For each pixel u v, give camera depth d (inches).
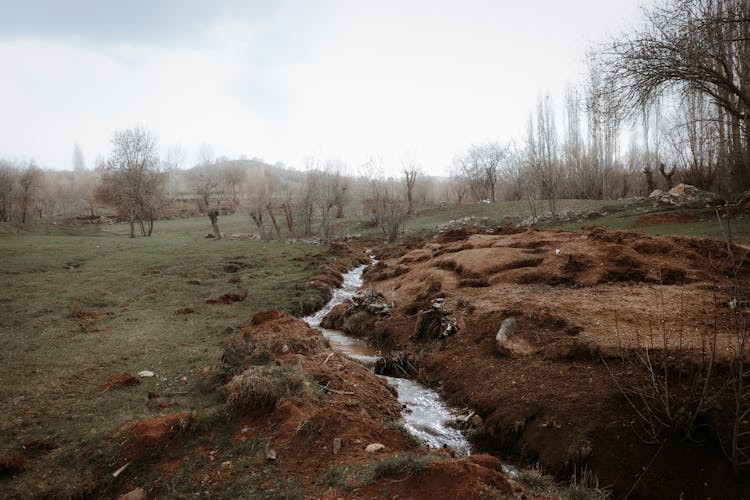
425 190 3090.6
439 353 335.9
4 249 944.3
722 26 592.7
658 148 1728.6
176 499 152.3
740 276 386.3
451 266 542.0
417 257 681.0
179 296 538.3
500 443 226.8
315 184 1771.7
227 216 2559.1
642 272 402.0
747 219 757.3
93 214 2588.6
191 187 3644.2
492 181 2423.7
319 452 173.6
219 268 754.8
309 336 322.0
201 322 416.2
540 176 1453.0
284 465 167.0
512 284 444.1
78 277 653.3
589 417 209.8
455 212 1738.4
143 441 184.9
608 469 186.9
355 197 2556.6
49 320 410.3
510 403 240.4
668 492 173.8
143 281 627.8
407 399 282.5
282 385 218.4
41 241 1160.2
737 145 937.5
